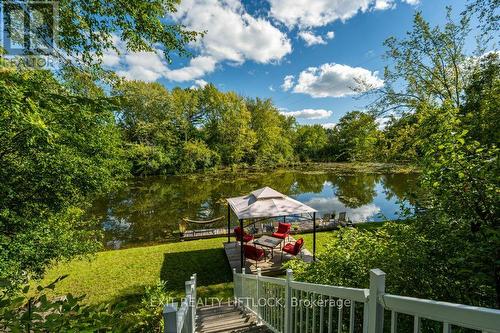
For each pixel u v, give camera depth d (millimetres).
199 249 9414
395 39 7824
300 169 36125
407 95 7918
